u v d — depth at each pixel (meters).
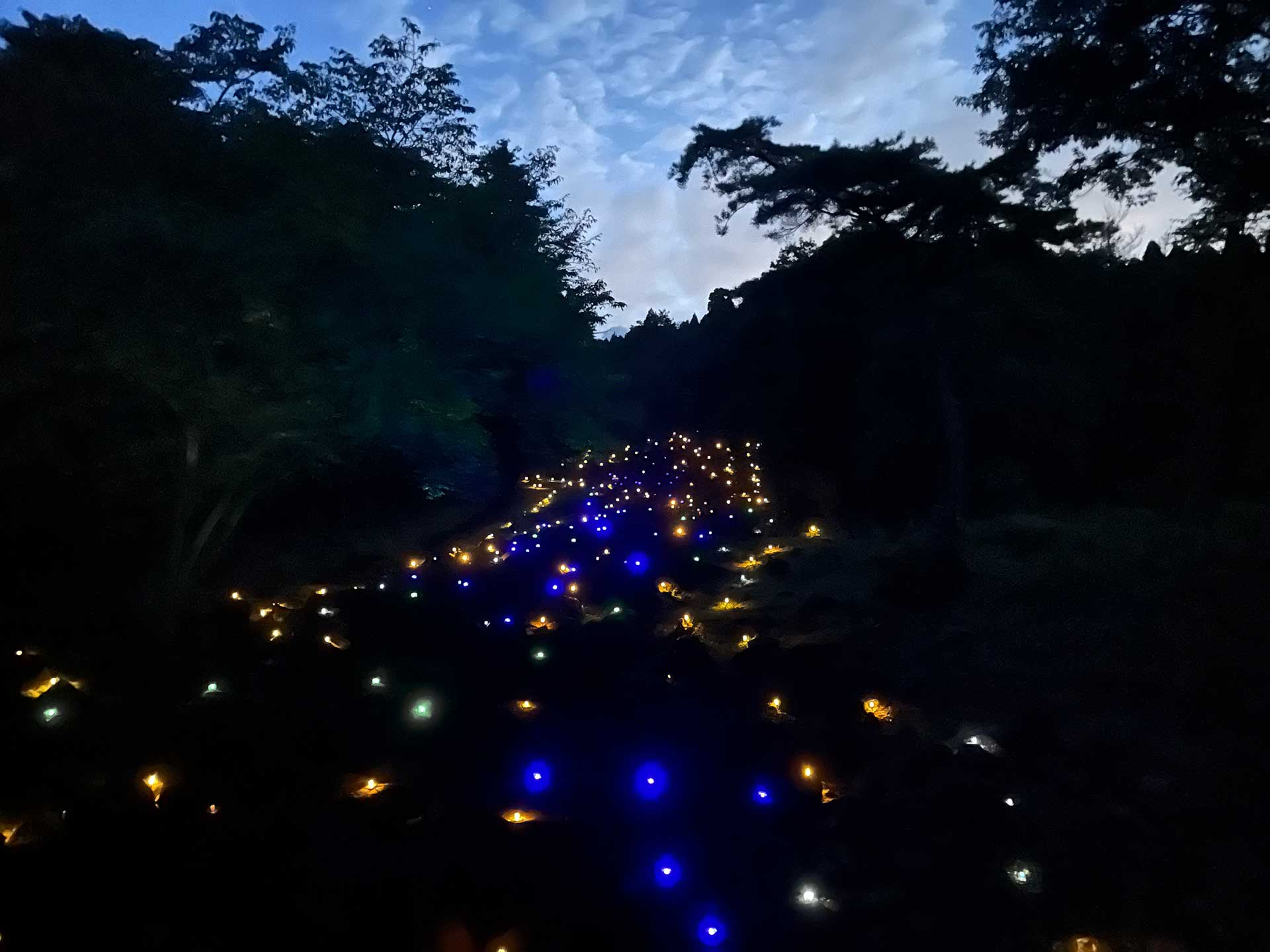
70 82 6.92
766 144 10.70
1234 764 5.27
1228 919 3.80
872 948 3.63
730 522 14.98
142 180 6.82
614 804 4.75
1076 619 8.41
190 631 7.77
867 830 4.45
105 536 8.82
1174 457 13.78
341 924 3.56
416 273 9.16
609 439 15.91
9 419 7.11
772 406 16.78
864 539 13.73
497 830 4.29
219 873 3.90
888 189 10.38
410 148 11.29
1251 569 9.05
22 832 4.32
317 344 7.80
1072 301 12.03
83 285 6.39
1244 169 9.30
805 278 12.29
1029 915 3.81
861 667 6.99
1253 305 12.38
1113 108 9.33
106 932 3.52
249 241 6.90
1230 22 8.59
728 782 4.88
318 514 14.69
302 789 4.87
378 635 7.82
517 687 6.64
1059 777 5.11
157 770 4.91
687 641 7.54
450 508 16.53
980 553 11.55
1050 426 13.74
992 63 10.26
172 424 7.98
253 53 9.18
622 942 3.59
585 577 10.28
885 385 13.67
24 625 7.24
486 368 12.05
